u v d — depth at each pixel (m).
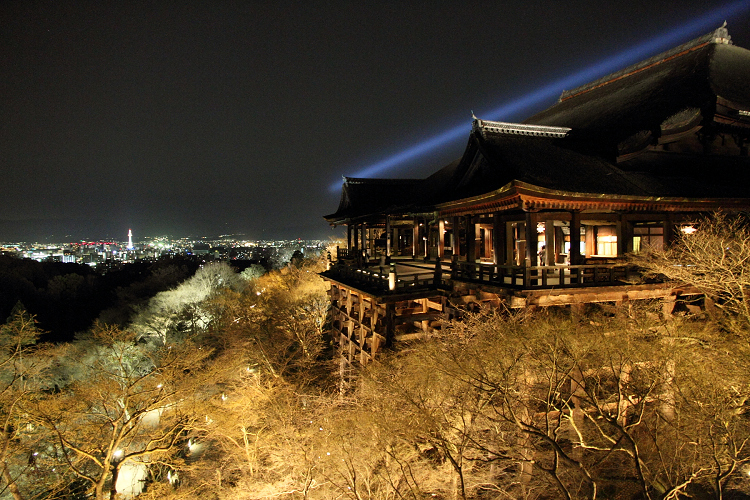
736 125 17.92
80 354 32.97
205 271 56.53
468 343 13.43
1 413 17.31
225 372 23.95
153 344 38.81
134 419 18.00
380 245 40.34
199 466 21.11
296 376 27.05
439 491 12.94
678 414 11.75
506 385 10.65
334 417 16.41
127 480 23.05
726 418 10.47
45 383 28.25
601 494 13.29
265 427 20.53
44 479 17.77
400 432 11.65
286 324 34.12
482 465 13.80
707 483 12.91
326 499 14.90
